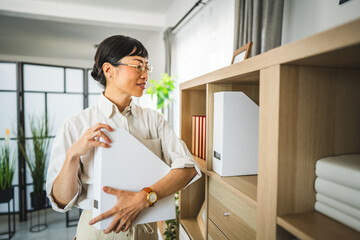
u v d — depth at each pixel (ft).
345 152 1.93
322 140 1.86
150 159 2.45
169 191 2.44
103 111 2.81
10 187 9.27
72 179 2.34
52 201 2.50
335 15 3.06
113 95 2.89
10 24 10.78
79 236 2.79
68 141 2.60
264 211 1.91
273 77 1.77
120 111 2.96
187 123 4.46
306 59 1.52
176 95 10.37
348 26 1.16
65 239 8.89
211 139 3.17
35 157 10.25
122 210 2.21
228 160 2.80
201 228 3.92
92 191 2.65
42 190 10.06
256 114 2.85
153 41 12.85
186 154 2.89
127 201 2.23
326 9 3.19
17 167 11.05
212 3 6.78
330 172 1.69
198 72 7.89
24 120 11.26
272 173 1.81
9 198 9.11
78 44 14.11
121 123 2.83
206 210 3.32
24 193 10.95
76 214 11.34
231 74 2.41
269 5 3.79
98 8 10.46
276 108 1.75
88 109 2.86
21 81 11.14
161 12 11.03
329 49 1.27
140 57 2.71
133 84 2.72
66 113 12.87
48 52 16.12
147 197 2.28
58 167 2.51
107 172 2.24
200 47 7.66
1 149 10.27
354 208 1.54
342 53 1.35
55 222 10.49
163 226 5.32
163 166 2.53
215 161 3.04
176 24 9.37
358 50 1.26
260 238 1.96
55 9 9.87
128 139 2.35
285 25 3.93
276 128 1.75
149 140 2.96
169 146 3.03
